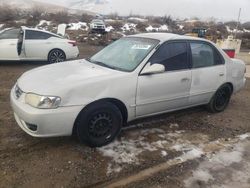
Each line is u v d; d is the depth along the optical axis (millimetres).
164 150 4496
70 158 4078
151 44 4977
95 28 32531
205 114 6137
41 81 4203
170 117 5805
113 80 4344
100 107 4246
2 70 9602
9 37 10281
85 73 4457
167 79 4918
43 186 3471
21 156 4055
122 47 5270
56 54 11211
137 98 4625
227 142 4957
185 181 3773
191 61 5348
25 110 3924
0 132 4688
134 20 68938
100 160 4090
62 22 48656
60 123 3975
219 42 21297
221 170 4078
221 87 6016
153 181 3729
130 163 4070
